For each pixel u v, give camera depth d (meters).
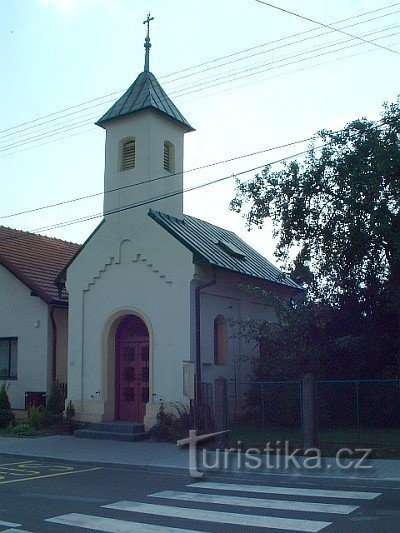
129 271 20.73
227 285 21.50
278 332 19.88
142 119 21.28
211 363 20.41
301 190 18.95
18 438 19.55
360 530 8.38
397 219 17.84
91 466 14.98
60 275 22.59
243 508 9.95
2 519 9.24
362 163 17.75
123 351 21.14
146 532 8.41
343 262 19.30
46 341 23.50
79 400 21.12
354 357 20.05
